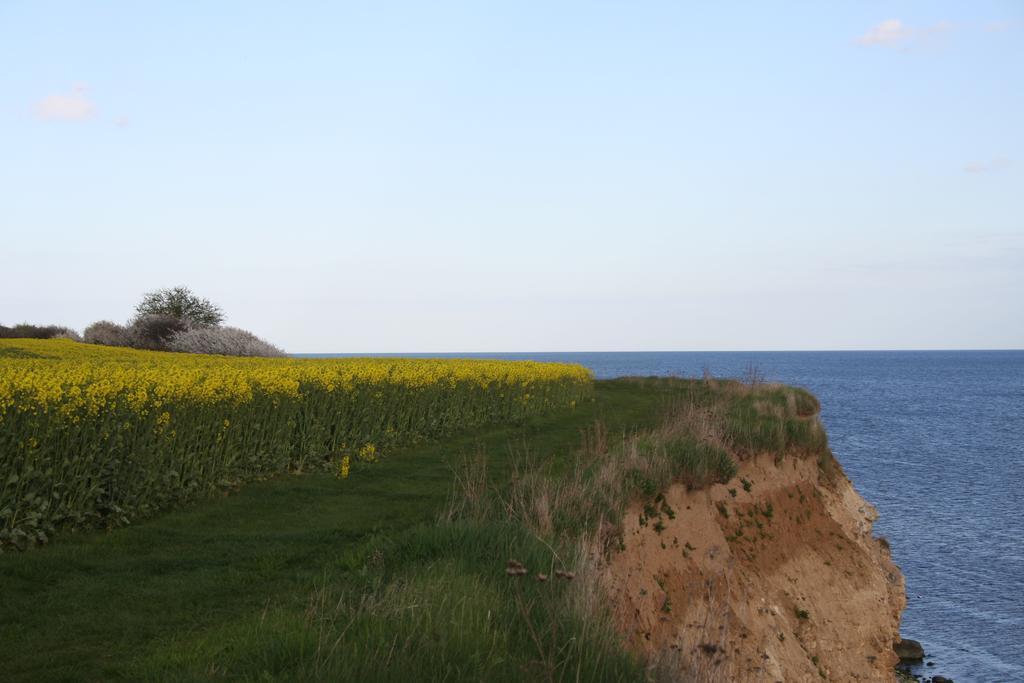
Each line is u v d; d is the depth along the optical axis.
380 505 13.66
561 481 13.62
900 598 24.62
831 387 153.00
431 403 21.33
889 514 40.06
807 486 23.05
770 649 15.34
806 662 16.72
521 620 8.27
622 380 42.66
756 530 18.75
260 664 7.00
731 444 20.34
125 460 12.09
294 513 13.07
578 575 9.35
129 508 11.99
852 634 19.53
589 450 18.33
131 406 12.23
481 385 24.23
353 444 17.62
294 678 6.67
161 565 10.22
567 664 7.55
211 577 9.82
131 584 9.48
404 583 8.87
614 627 8.90
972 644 23.69
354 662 6.84
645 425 25.09
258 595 9.23
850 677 18.22
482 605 8.24
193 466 13.40
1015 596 27.92
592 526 12.24
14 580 9.33
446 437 21.50
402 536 10.92
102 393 12.02
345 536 11.78
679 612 13.62
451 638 7.44
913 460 57.69
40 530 10.55
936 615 26.16
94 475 11.59
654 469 15.41
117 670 7.18
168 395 13.06
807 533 21.16
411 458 18.19
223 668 6.93
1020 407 106.81
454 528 10.70
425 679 6.81
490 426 24.19
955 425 83.31
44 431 10.81
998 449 64.12
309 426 16.70
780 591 17.97
